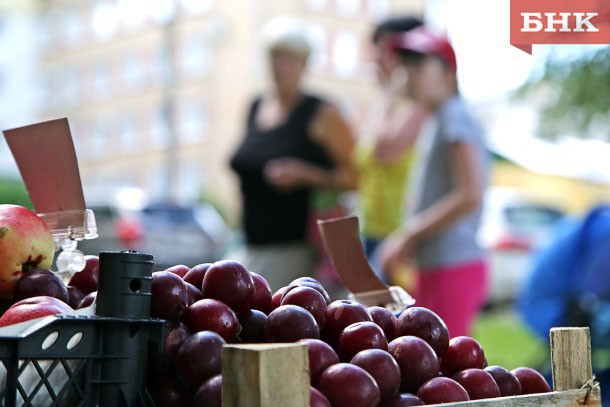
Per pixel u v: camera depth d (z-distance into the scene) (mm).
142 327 1150
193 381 1142
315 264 4051
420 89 3457
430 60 3443
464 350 1339
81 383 1124
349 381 1124
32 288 1345
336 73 33125
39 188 1494
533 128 10961
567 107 10375
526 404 1261
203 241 12250
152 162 35594
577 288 3619
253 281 1295
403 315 1339
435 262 3412
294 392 1019
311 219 4000
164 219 12211
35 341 1085
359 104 33500
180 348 1155
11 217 1384
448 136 3389
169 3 30656
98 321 1124
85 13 39062
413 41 3465
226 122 31531
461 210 3350
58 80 39844
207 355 1139
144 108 36094
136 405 1140
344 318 1274
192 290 1261
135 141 36500
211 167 32094
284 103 4102
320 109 4039
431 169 3455
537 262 3766
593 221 3672
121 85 37375
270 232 3979
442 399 1219
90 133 38844
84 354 1118
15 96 39594
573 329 1357
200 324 1203
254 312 1282
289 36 4031
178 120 33156
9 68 39781
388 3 33844
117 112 37656
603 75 10000
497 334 8211
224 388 1034
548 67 10156
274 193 3969
